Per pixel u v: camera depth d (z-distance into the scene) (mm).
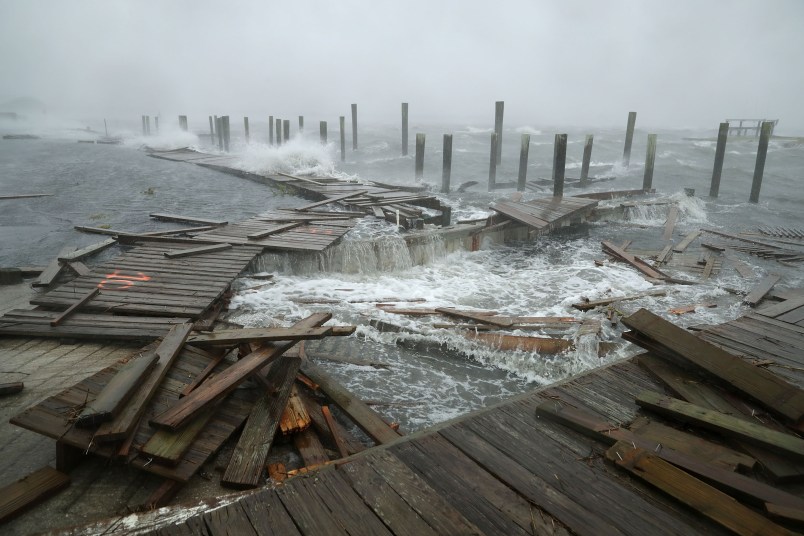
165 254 9984
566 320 8289
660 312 9070
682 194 20391
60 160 28531
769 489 3193
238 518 2947
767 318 7406
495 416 4184
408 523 2922
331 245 11242
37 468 4309
